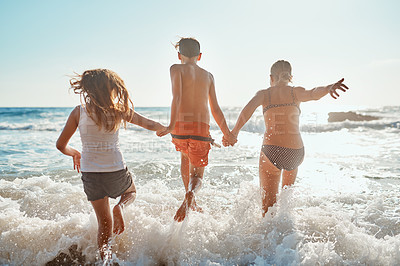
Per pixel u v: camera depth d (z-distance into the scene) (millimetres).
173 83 3342
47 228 2807
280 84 3396
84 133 2611
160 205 3514
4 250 2633
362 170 5461
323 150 8055
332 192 4074
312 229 2812
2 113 30156
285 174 3416
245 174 5172
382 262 2344
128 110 2717
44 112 32938
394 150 8047
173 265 2484
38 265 2527
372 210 3303
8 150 8039
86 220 2963
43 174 5176
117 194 2709
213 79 3684
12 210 3207
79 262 2553
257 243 2676
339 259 2357
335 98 3047
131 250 2609
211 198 3975
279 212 3012
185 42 3523
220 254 2576
